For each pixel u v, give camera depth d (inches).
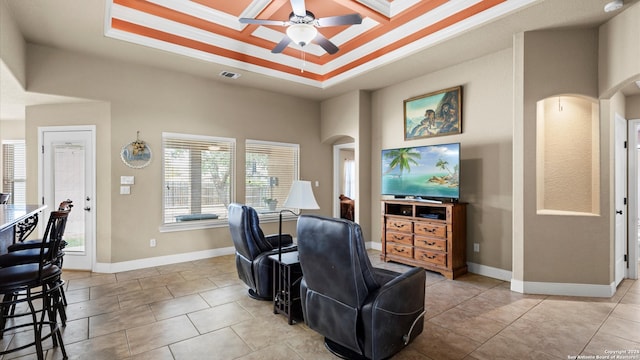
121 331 103.2
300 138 239.3
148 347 93.6
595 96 129.2
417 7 140.9
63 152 169.9
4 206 133.5
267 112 222.4
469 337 99.2
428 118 185.8
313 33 125.9
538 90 133.8
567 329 104.0
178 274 163.6
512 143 148.8
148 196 177.3
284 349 92.7
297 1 107.4
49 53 151.3
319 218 83.1
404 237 179.5
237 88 209.2
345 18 116.3
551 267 134.7
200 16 151.0
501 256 156.2
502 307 122.0
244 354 90.0
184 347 93.7
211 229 199.3
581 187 139.0
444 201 171.6
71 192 170.2
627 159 159.2
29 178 171.5
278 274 116.0
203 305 124.2
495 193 157.6
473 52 156.3
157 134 179.6
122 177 169.8
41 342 88.8
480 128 162.9
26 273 83.7
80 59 158.2
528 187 136.3
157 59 165.2
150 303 126.1
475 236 165.8
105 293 136.6
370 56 179.6
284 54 193.0
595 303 124.9
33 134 171.2
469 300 129.3
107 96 165.3
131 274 163.6
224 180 205.0
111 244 167.2
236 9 146.6
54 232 89.6
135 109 173.0
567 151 141.7
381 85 208.8
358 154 219.3
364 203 221.9
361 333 80.5
